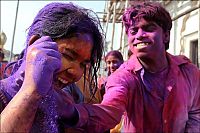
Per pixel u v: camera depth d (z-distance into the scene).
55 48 0.97
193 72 2.40
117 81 2.11
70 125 1.28
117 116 1.58
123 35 11.34
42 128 1.11
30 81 0.90
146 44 2.17
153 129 2.31
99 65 1.31
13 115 0.86
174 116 2.28
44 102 1.11
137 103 2.25
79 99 1.57
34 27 1.14
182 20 8.52
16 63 1.19
